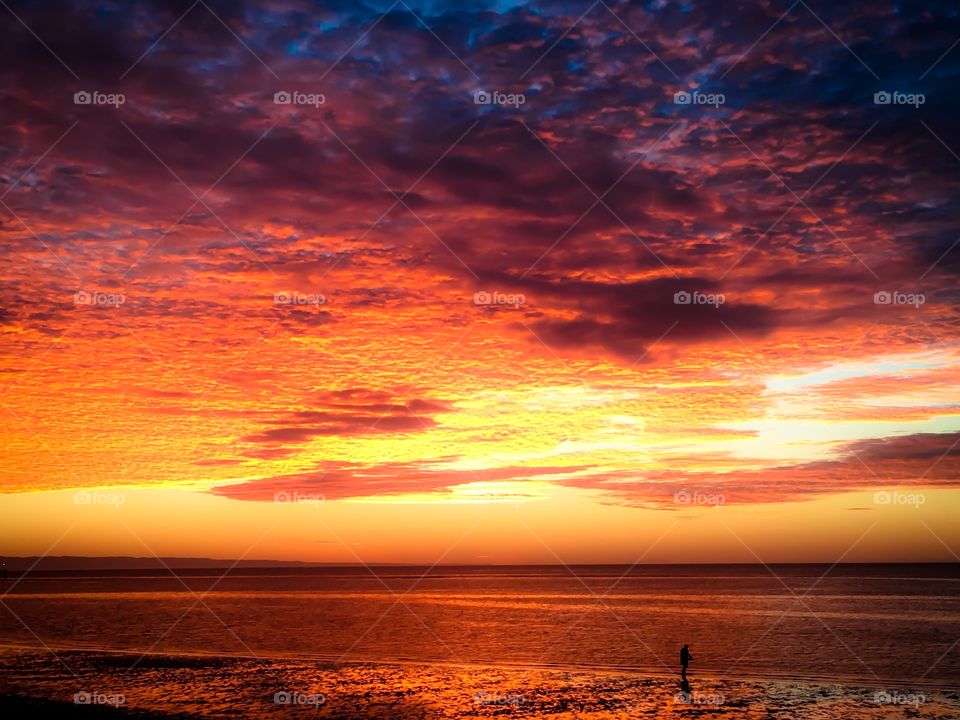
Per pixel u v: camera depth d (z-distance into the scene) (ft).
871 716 96.68
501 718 96.58
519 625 226.99
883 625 215.92
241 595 409.28
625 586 513.86
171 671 132.87
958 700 106.52
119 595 409.08
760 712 99.19
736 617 248.11
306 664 142.20
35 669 135.74
